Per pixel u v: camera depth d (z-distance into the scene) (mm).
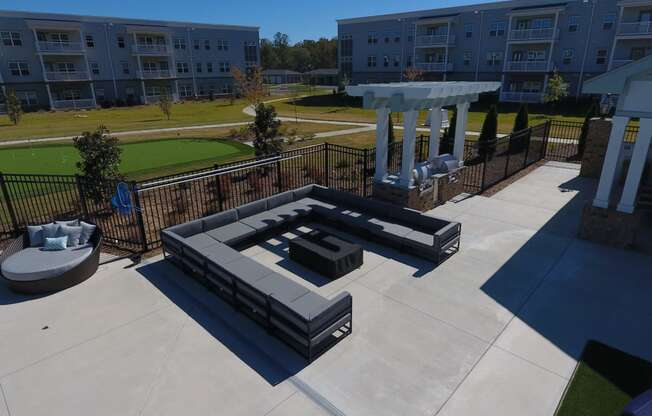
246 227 8289
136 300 6477
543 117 31516
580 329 5695
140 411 4398
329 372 4926
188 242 7379
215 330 5738
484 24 43219
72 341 5520
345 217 8844
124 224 9602
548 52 40156
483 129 16297
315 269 7242
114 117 36344
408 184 9625
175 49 54562
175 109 43688
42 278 6504
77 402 4523
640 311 6105
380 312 6082
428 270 7316
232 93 55688
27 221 9695
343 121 30703
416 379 4801
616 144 7766
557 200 11164
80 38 46125
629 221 7945
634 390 4594
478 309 6156
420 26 47469
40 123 32094
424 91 8164
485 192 11977
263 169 13398
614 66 36250
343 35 54469
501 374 4863
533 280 6973
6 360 5172
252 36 61375
